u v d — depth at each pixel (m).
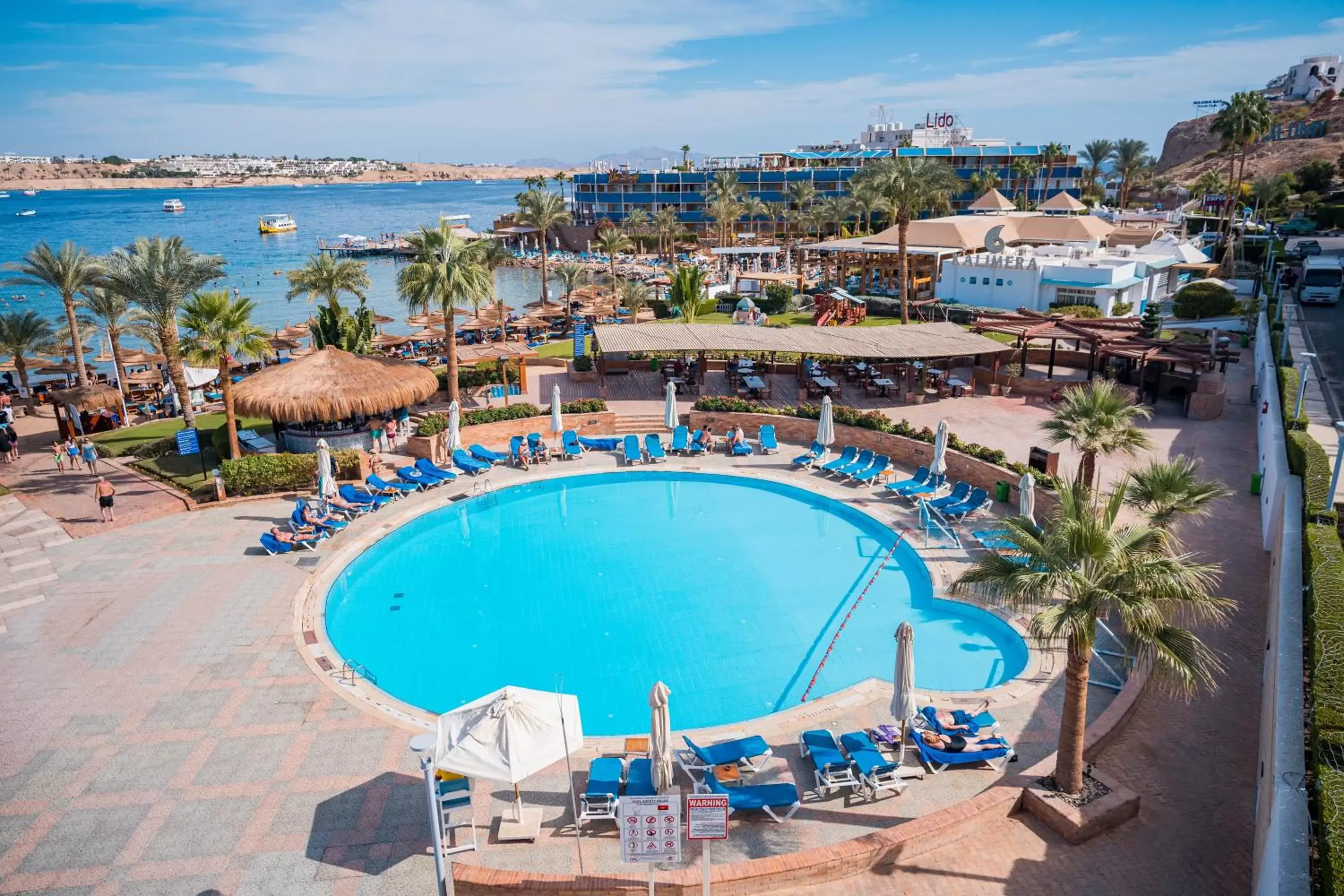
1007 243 71.75
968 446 27.59
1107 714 14.99
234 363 52.44
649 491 28.86
